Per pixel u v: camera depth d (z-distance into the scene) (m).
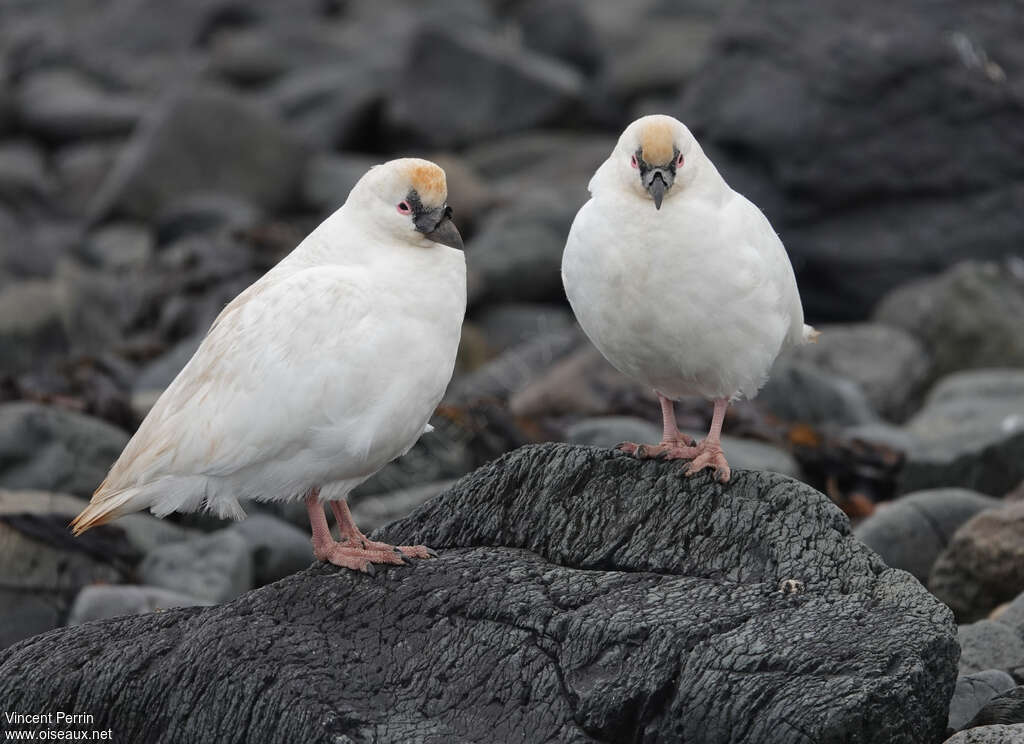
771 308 9.84
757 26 27.91
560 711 8.24
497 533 9.70
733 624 8.37
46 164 40.00
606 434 16.08
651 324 9.72
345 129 38.16
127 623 9.55
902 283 26.70
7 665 9.38
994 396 19.61
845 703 7.75
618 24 46.41
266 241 27.09
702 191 9.68
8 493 14.66
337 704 8.34
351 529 9.66
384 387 9.12
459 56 37.03
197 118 34.03
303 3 52.59
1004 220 26.38
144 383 20.42
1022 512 12.66
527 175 34.03
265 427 9.06
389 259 9.37
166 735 8.77
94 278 27.86
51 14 56.25
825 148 26.98
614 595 8.74
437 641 8.74
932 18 27.16
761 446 16.75
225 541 13.98
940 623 8.34
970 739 8.37
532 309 26.48
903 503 14.00
